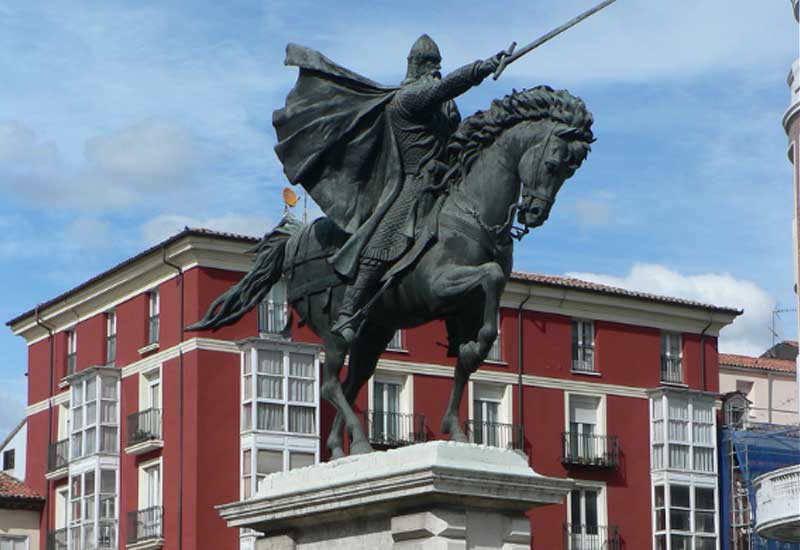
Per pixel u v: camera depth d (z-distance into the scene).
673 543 51.88
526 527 10.97
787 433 52.28
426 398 48.12
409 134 11.83
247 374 45.28
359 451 11.82
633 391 52.69
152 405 47.22
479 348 11.10
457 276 11.18
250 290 12.88
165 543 45.38
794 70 44.25
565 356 51.56
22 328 53.38
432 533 10.62
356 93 12.12
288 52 12.37
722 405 55.03
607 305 52.50
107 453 47.97
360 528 11.28
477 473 10.62
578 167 11.29
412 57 12.20
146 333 47.59
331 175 12.13
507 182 11.38
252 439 44.75
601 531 51.12
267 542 11.96
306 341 46.44
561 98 11.29
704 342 54.81
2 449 54.50
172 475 45.56
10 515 50.84
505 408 50.22
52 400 51.84
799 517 34.91
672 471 52.28
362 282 11.73
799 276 43.44
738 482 53.38
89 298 50.00
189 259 45.72
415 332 48.28
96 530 47.53
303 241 12.48
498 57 11.45
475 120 11.56
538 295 51.19
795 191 44.12
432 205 11.66
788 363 65.94
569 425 51.34
